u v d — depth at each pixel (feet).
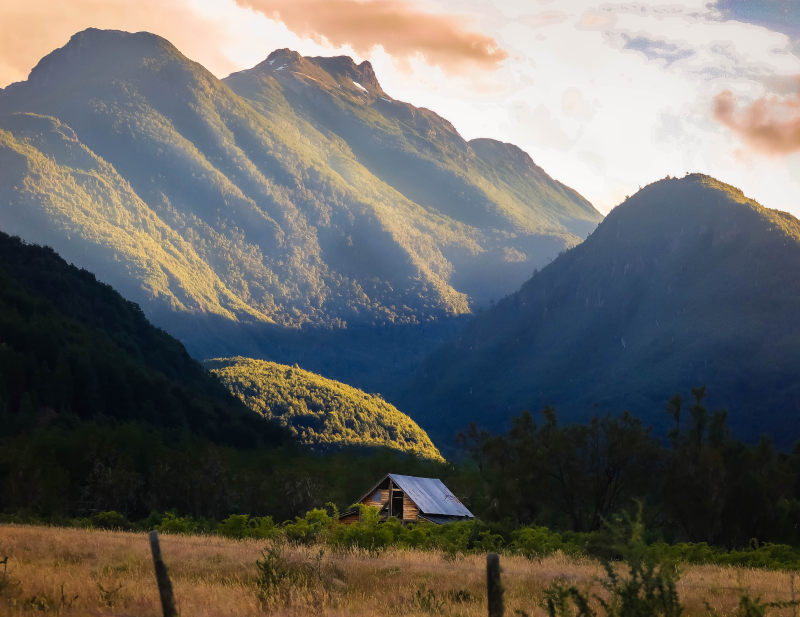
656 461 211.00
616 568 72.18
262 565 60.70
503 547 129.39
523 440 215.51
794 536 211.41
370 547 93.61
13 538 93.20
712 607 53.78
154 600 50.93
